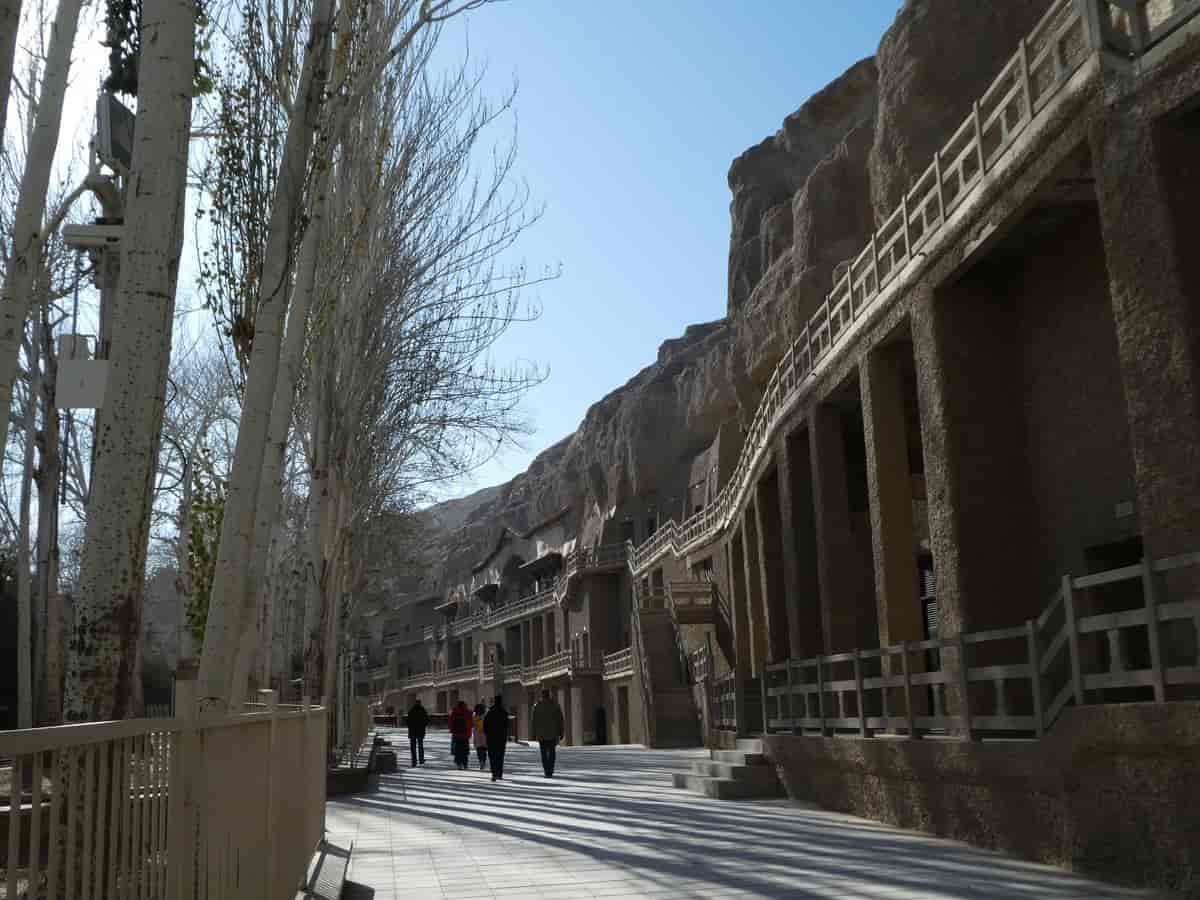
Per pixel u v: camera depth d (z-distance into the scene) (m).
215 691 7.76
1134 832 8.34
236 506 8.13
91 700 5.02
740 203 50.50
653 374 65.56
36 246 7.66
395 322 22.45
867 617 21.19
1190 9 9.01
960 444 13.29
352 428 22.30
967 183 12.80
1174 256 9.07
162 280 5.65
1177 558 7.91
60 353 7.19
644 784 21.92
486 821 15.29
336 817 16.47
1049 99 10.88
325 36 9.13
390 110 15.95
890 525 15.58
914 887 8.59
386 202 20.00
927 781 12.12
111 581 5.18
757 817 14.63
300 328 10.47
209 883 4.49
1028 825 9.98
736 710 21.56
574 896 8.88
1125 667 8.70
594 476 67.94
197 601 19.66
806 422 19.97
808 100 48.78
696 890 8.91
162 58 5.86
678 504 59.12
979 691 12.87
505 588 86.94
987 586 12.98
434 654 99.75
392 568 58.75
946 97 25.52
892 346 16.03
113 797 3.08
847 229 34.06
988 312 13.70
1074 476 12.58
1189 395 8.85
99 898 2.90
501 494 106.94
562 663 58.62
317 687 22.03
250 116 10.16
